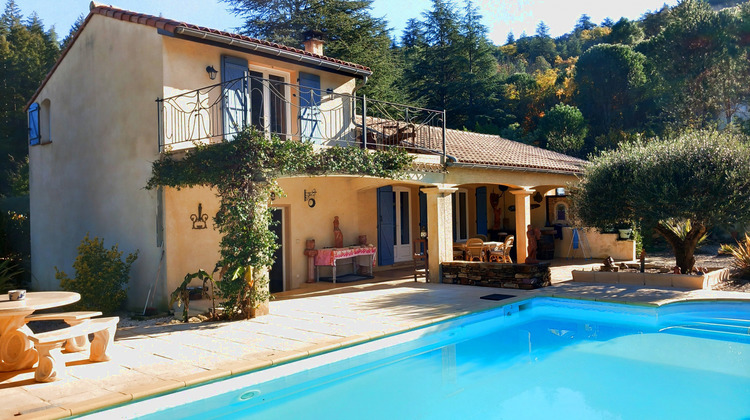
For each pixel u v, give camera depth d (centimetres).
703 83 3372
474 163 1305
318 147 988
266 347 685
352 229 1471
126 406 505
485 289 1167
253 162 858
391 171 1127
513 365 712
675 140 1234
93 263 979
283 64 1234
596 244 1859
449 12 3881
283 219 1298
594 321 978
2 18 4356
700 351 760
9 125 3184
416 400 580
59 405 485
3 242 1505
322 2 2647
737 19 3362
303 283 1321
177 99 1020
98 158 1156
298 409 560
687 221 1302
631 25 4841
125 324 882
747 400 564
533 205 2033
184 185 948
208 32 1003
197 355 654
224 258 877
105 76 1139
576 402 564
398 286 1245
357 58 2611
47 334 570
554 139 3444
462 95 3856
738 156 1088
